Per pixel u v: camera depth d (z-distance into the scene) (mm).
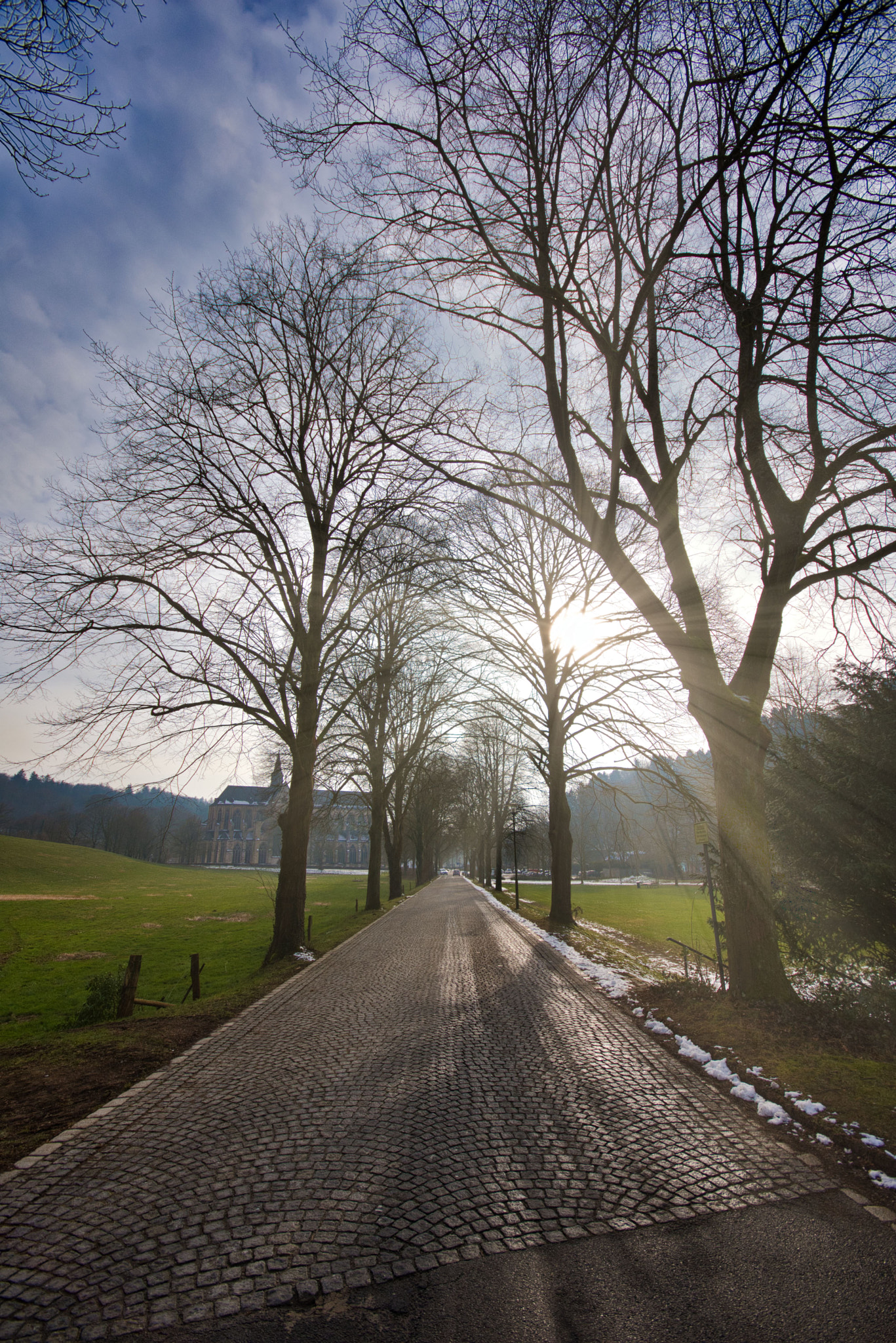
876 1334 2725
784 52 6539
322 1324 2832
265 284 12305
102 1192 3982
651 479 9219
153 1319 2867
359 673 18391
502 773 41250
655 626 9000
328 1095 5652
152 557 12109
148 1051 6809
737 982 8172
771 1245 3396
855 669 7641
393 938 17250
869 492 7922
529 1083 5949
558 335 8297
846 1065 5836
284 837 14297
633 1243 3426
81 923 27750
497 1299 2984
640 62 6902
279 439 13414
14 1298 3002
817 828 7855
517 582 20266
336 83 7324
